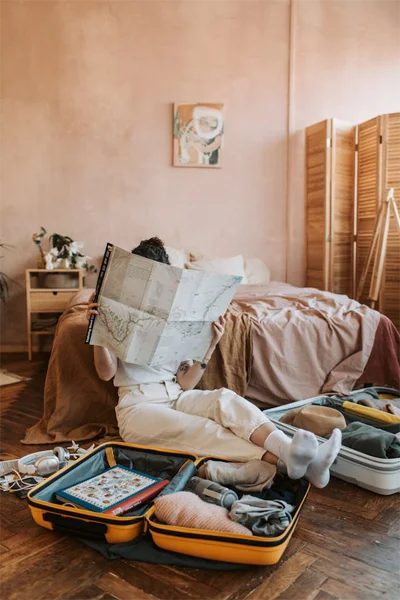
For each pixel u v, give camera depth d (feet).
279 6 15.19
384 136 13.97
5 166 14.89
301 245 15.76
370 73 15.64
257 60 15.26
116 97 14.98
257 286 13.12
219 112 15.19
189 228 15.46
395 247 13.91
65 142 14.96
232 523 4.93
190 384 7.01
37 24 14.65
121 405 6.82
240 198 15.52
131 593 4.49
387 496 6.38
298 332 9.30
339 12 15.40
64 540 5.28
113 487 5.76
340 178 14.78
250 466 5.80
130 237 15.31
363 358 9.43
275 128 15.46
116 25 14.83
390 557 5.08
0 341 15.31
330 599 4.45
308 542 5.31
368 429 6.93
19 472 6.82
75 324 8.40
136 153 15.15
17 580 4.66
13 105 14.78
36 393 10.78
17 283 15.17
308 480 5.74
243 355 9.05
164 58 15.02
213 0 15.02
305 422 7.23
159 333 6.16
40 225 15.08
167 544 4.92
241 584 4.62
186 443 6.35
